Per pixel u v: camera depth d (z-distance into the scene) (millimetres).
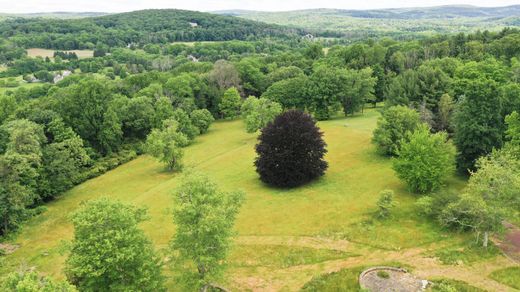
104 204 32000
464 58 123188
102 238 30484
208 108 124812
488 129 55781
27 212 58656
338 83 104438
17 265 46562
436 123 73938
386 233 46625
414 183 54688
